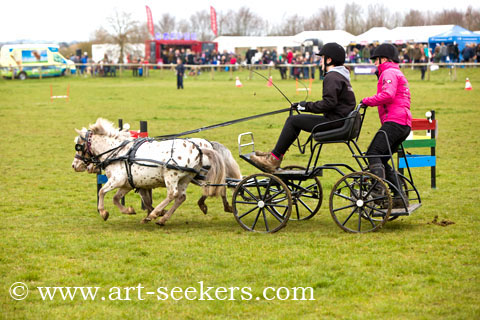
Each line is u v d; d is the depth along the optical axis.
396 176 8.83
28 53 53.94
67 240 8.75
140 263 7.59
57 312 6.18
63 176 14.17
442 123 21.92
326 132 8.74
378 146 8.91
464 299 6.20
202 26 117.56
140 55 66.06
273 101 31.36
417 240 8.33
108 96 35.75
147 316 6.04
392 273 7.01
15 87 44.22
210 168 9.36
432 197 11.23
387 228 9.12
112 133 9.68
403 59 49.50
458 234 8.55
